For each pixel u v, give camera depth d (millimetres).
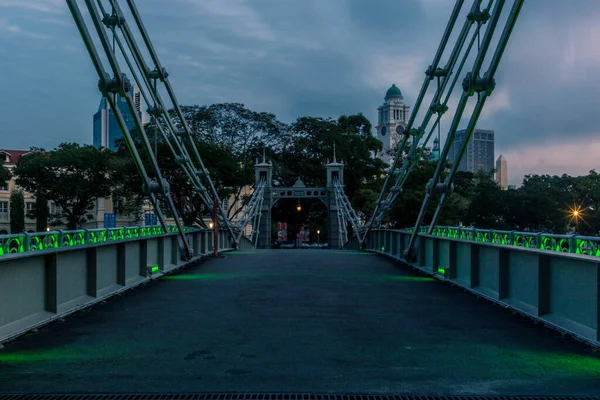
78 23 10547
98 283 11039
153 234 15086
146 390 5258
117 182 52750
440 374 5801
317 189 56750
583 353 6688
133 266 13523
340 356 6527
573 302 7750
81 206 53344
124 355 6562
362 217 61438
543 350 6832
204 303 10508
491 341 7328
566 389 5316
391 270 17172
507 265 10281
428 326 8328
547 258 8594
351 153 64625
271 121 64188
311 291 12195
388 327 8234
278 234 77562
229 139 62156
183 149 19875
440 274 14234
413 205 48469
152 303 10500
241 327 8211
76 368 6000
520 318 8992
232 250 31156
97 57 11125
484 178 58812
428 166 51281
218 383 5465
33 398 5055
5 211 74375
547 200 53188
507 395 5141
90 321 8680
